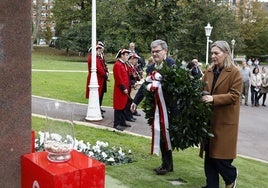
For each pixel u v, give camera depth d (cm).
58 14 4447
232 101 394
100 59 923
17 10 220
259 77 1545
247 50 5847
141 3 1197
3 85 218
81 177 204
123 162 536
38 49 4706
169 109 432
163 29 1184
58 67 2527
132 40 1358
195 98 402
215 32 3147
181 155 609
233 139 404
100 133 723
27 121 229
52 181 196
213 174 423
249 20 5738
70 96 1250
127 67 822
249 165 617
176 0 1170
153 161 550
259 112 1367
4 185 224
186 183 466
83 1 4350
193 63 799
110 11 3694
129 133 749
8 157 223
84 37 4100
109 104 1136
